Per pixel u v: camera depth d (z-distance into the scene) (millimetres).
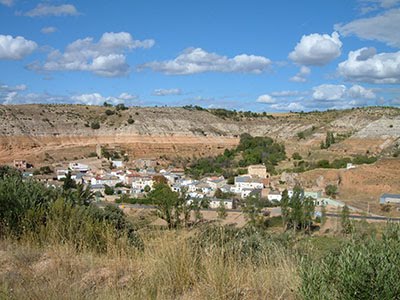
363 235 4188
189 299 4340
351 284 3258
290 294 4207
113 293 4336
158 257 5137
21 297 4113
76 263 5398
